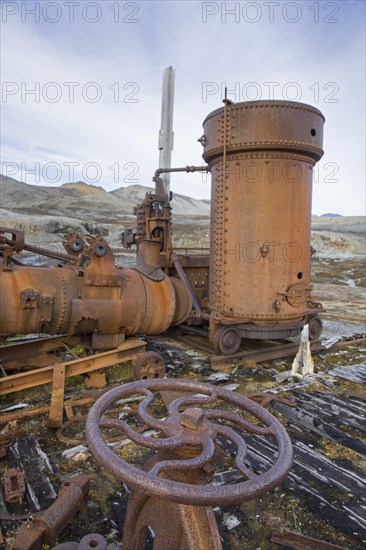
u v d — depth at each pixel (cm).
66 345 704
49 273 590
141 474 171
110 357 612
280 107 662
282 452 202
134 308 630
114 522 320
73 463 397
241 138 673
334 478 386
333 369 707
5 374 554
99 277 594
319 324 809
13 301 543
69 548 267
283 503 348
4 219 3591
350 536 312
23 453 406
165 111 1166
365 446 439
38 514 320
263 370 691
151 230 720
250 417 520
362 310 1394
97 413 221
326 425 487
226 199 704
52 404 480
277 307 688
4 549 287
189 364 709
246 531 315
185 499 164
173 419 218
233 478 380
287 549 299
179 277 831
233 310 709
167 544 205
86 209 7106
